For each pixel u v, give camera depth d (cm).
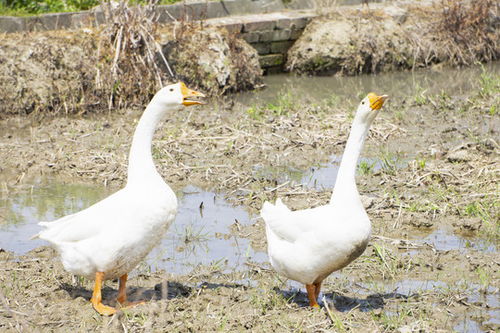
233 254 991
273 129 1577
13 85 1733
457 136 1534
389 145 1494
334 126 1595
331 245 767
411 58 2272
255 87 2027
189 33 1967
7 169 1361
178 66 1916
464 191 1196
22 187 1270
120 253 787
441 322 792
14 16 1930
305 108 1739
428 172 1276
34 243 1029
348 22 2252
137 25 1838
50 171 1352
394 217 1105
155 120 817
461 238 1040
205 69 1928
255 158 1415
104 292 870
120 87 1812
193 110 1755
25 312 803
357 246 774
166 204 796
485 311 824
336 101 1831
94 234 788
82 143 1504
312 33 2233
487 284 881
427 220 1086
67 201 1202
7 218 1123
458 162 1338
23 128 1628
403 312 804
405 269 938
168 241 1038
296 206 1162
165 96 812
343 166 790
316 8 2323
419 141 1512
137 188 797
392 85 2059
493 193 1164
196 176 1314
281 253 802
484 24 2369
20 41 1803
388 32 2261
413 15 2375
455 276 916
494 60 2392
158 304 822
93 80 1798
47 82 1764
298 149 1468
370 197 1165
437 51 2303
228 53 1995
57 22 1967
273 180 1284
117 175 1320
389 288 884
